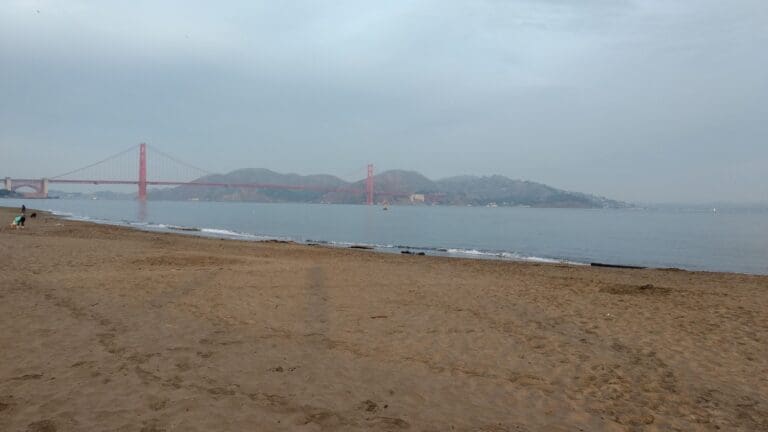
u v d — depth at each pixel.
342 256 17.20
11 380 4.00
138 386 3.97
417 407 3.87
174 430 3.24
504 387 4.39
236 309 7.04
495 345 5.72
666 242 35.97
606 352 5.56
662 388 4.48
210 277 9.83
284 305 7.49
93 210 73.56
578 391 4.36
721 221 83.81
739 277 14.30
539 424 3.65
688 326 6.88
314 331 6.04
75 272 9.74
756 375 4.89
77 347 4.93
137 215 60.66
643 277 13.77
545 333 6.34
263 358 4.88
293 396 3.95
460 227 52.44
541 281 11.38
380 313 7.20
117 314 6.39
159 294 7.85
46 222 29.88
